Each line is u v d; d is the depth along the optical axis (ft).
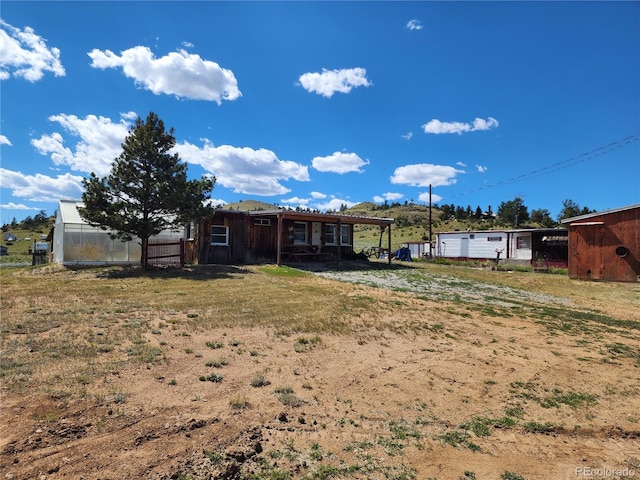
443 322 25.45
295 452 10.10
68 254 52.08
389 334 22.07
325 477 9.16
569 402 14.17
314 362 16.96
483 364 17.81
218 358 16.55
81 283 36.09
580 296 40.65
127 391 12.66
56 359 15.08
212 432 10.51
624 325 26.66
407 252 94.53
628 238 51.44
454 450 10.87
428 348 19.83
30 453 8.86
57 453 8.96
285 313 25.77
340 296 33.09
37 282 36.27
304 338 20.33
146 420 10.85
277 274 47.32
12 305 25.04
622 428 12.46
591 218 54.19
